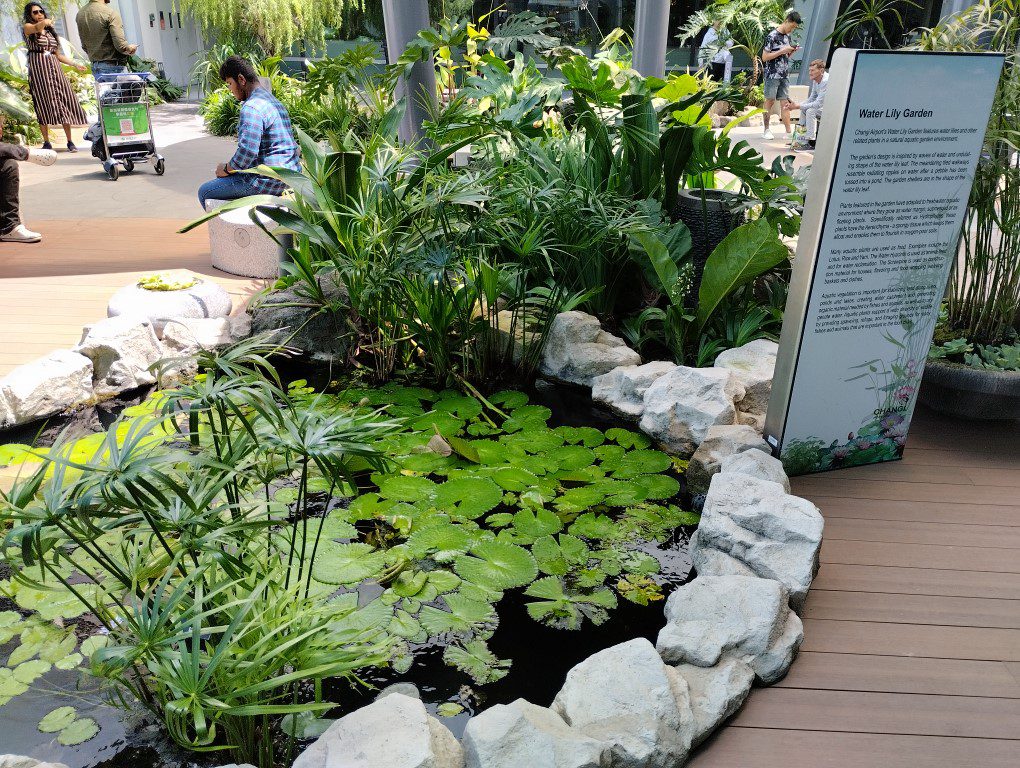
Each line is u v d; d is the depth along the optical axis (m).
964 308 3.60
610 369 3.68
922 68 2.42
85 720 1.88
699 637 2.02
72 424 3.29
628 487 2.89
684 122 4.53
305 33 10.84
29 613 2.23
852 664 2.08
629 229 3.63
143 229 5.96
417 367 3.83
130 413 3.28
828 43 8.42
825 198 2.50
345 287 3.78
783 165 4.50
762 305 4.04
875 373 2.88
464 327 3.63
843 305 2.70
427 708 1.95
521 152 4.40
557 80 5.56
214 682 1.58
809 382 2.80
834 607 2.29
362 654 1.94
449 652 2.12
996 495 2.87
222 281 4.81
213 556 1.68
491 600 2.30
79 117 8.96
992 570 2.46
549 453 3.11
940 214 2.67
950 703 1.97
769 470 2.69
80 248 5.45
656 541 2.63
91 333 3.54
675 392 3.23
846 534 2.62
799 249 2.64
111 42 7.83
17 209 5.49
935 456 3.13
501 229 3.78
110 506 1.69
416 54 4.63
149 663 1.61
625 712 1.79
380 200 3.77
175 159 8.66
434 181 3.84
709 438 2.99
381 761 1.55
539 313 3.85
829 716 1.92
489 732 1.65
